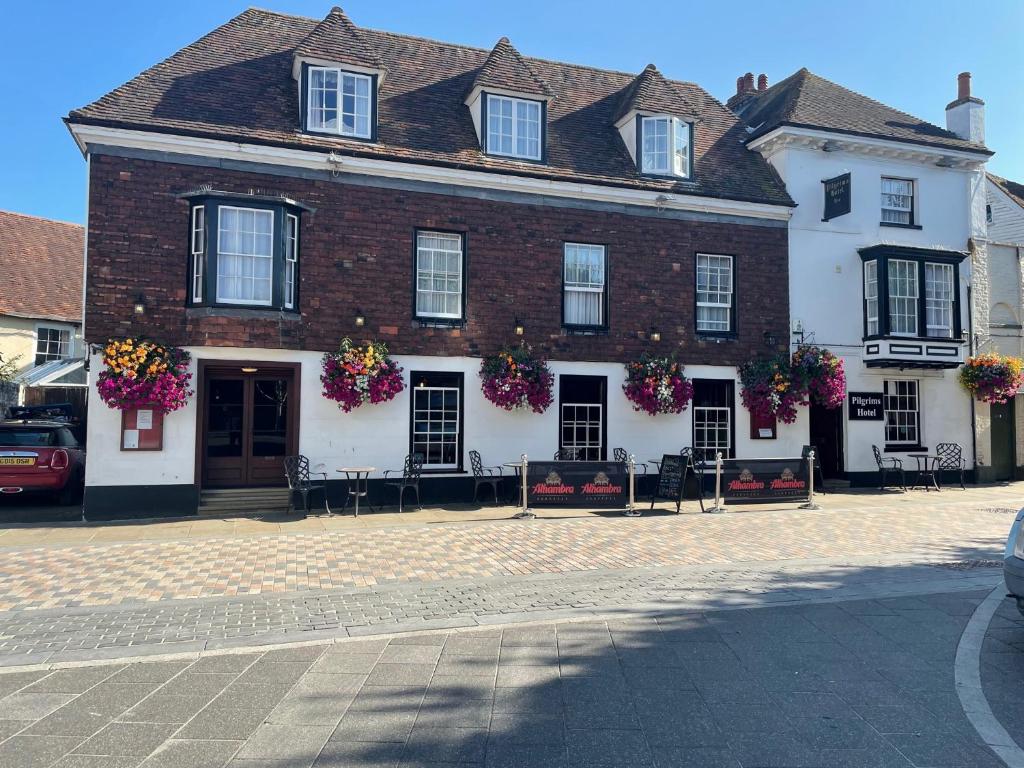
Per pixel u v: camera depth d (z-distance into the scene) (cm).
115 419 1205
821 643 584
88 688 496
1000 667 533
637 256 1541
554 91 1720
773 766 388
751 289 1627
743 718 446
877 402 1722
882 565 868
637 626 627
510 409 1413
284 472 1330
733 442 1594
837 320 1697
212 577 809
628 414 1518
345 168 1342
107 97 1254
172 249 1240
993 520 1220
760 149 1764
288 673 521
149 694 484
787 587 759
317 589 756
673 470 1317
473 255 1427
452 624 631
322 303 1323
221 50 1434
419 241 1405
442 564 873
